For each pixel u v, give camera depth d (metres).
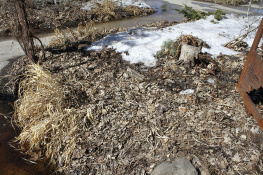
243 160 2.99
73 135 3.52
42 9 9.46
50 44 6.25
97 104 4.03
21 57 5.79
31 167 3.25
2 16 7.98
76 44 6.20
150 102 4.09
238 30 7.36
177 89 4.38
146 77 4.81
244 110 3.79
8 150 3.52
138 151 3.25
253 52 3.43
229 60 5.32
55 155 3.38
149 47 5.94
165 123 3.64
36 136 3.44
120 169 3.04
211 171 2.89
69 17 9.05
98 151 3.29
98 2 10.61
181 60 5.07
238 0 12.20
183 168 2.84
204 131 3.46
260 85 3.26
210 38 6.52
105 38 6.57
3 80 5.03
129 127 3.61
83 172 3.06
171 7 11.52
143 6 11.02
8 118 4.13
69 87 4.45
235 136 3.34
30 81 4.09
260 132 3.33
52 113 3.82
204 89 4.37
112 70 5.04
